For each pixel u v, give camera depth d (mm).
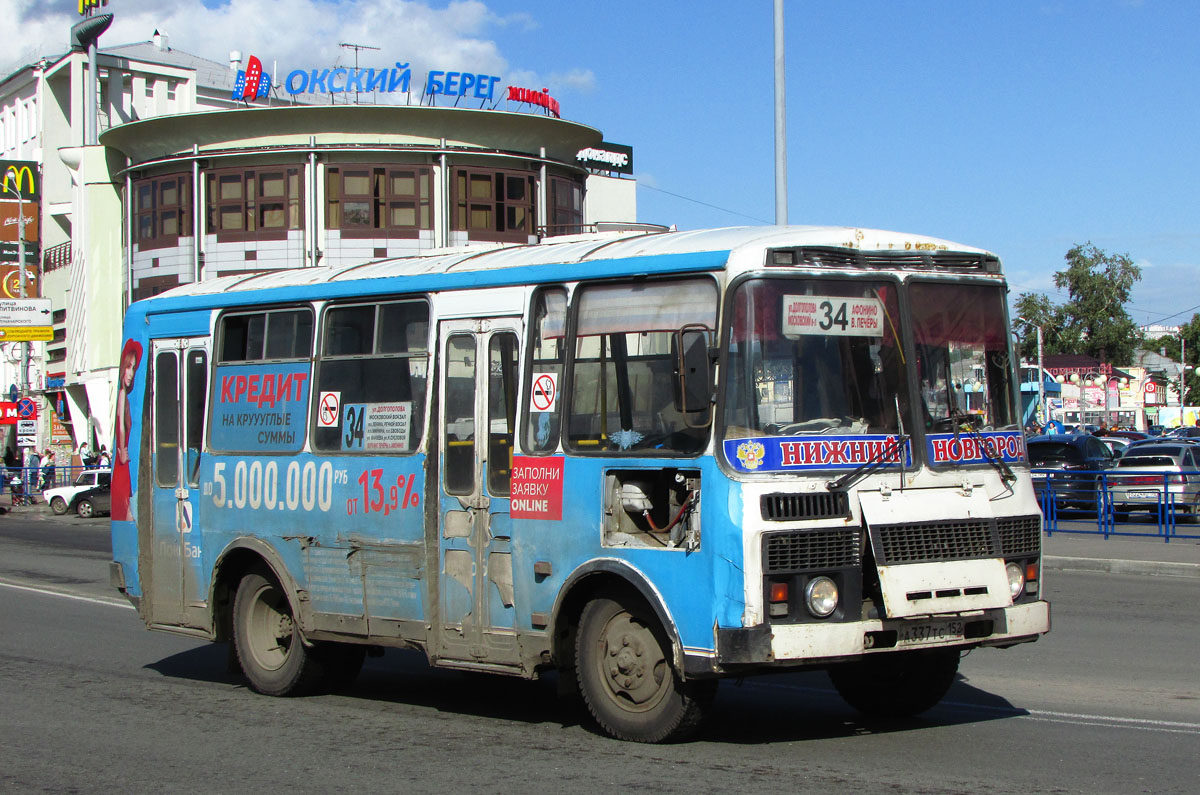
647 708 7371
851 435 7074
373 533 8781
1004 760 7039
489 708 9016
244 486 9758
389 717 8672
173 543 10328
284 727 8344
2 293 52812
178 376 10406
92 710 9008
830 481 6930
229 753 7559
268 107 38188
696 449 6930
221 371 10047
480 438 8195
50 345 53219
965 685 9586
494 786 6582
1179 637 12000
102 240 47406
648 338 7328
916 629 7023
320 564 9141
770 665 6652
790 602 6734
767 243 7074
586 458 7523
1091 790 6336
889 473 7133
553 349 7852
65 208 53156
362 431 8945
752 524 6695
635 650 7391
